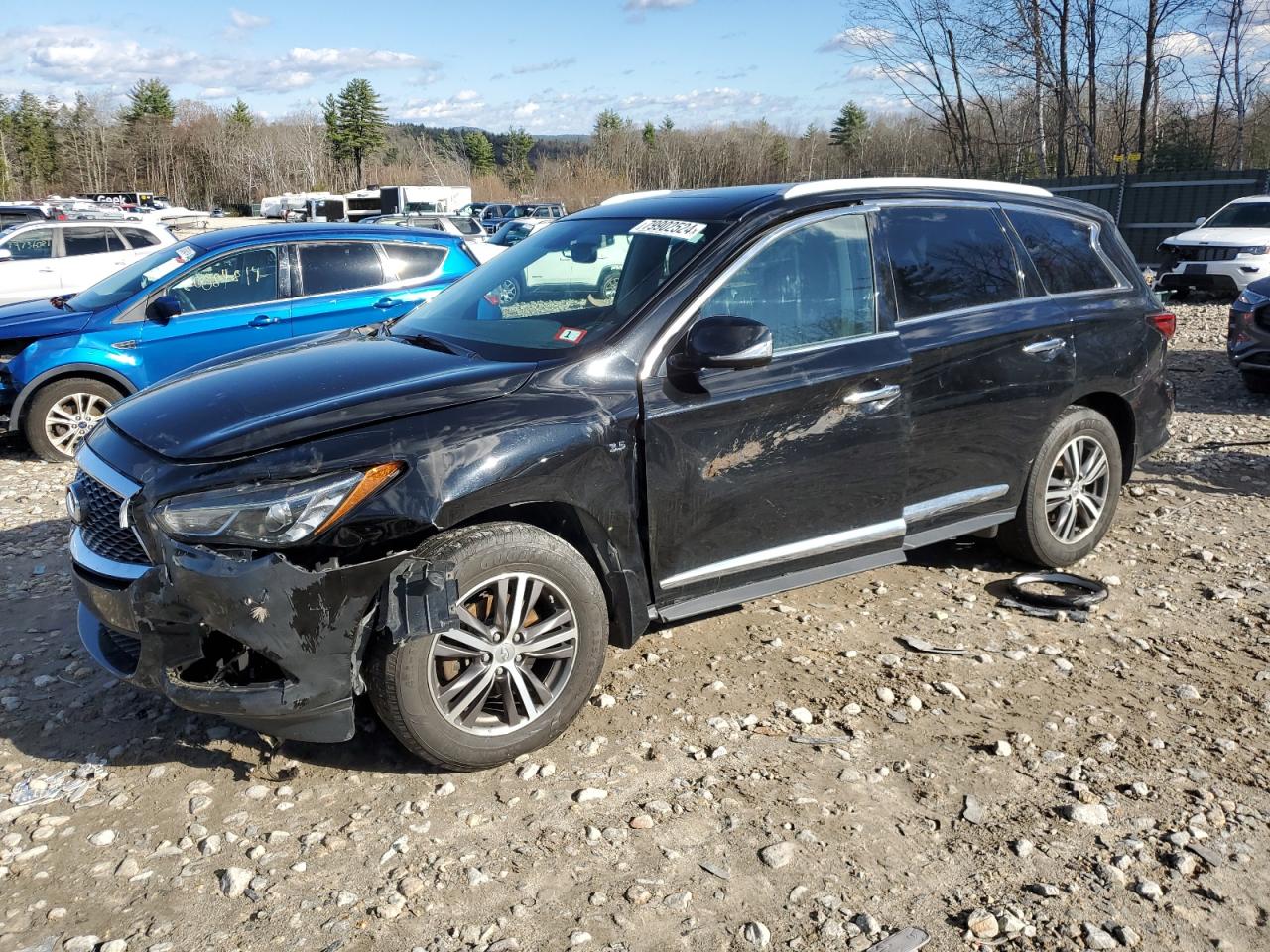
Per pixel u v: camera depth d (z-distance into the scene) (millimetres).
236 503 2855
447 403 3178
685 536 3580
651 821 2984
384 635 2994
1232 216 16766
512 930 2557
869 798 3098
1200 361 10992
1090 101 29547
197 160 107438
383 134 109000
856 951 2473
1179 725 3514
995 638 4223
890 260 4121
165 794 3176
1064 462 4797
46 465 7906
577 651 3318
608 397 3385
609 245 4055
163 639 2977
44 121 106500
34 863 2852
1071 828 2945
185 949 2506
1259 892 2674
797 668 3947
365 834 2951
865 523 4059
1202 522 5680
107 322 7949
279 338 8180
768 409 3664
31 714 3707
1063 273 4750
